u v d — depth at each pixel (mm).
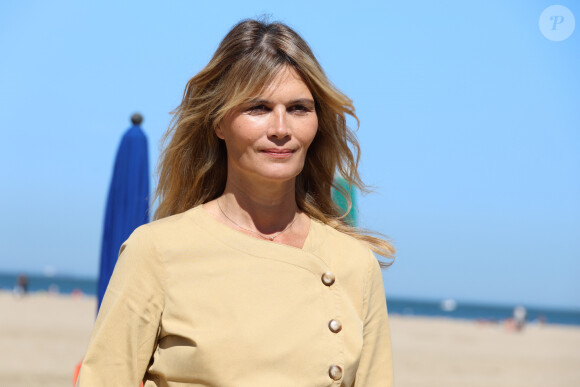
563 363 68500
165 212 7211
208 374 5875
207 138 7051
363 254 6922
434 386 47125
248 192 6684
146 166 13555
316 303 6316
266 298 6141
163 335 6129
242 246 6305
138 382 6090
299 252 6391
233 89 6348
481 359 67562
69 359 48719
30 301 143875
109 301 6152
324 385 6109
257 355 5934
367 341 6852
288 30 6527
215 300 6055
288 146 6402
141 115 13734
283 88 6340
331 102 6660
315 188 7605
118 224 13297
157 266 6141
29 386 37281
